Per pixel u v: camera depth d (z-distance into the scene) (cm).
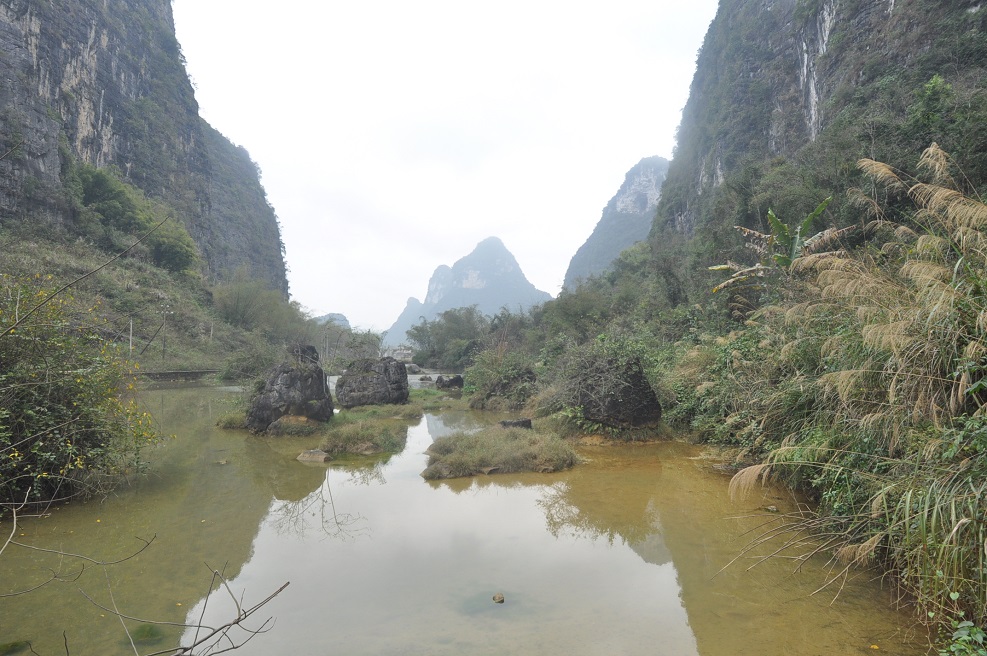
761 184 1883
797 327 643
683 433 897
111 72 6372
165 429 1015
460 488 607
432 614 319
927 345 348
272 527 473
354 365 1447
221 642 285
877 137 1343
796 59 4403
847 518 378
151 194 6762
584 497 565
